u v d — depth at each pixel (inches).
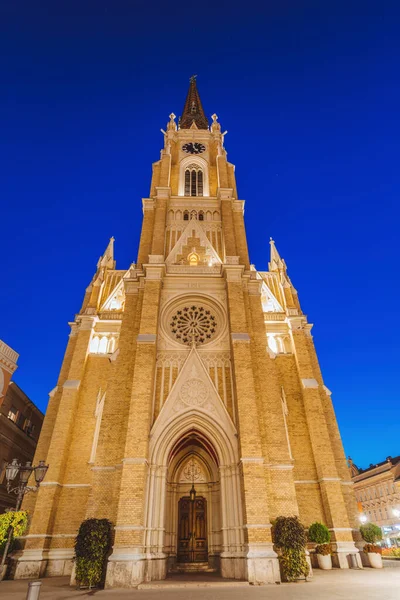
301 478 1099.9
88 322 1354.6
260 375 1047.6
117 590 649.0
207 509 1006.4
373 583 644.7
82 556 702.5
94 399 1218.6
